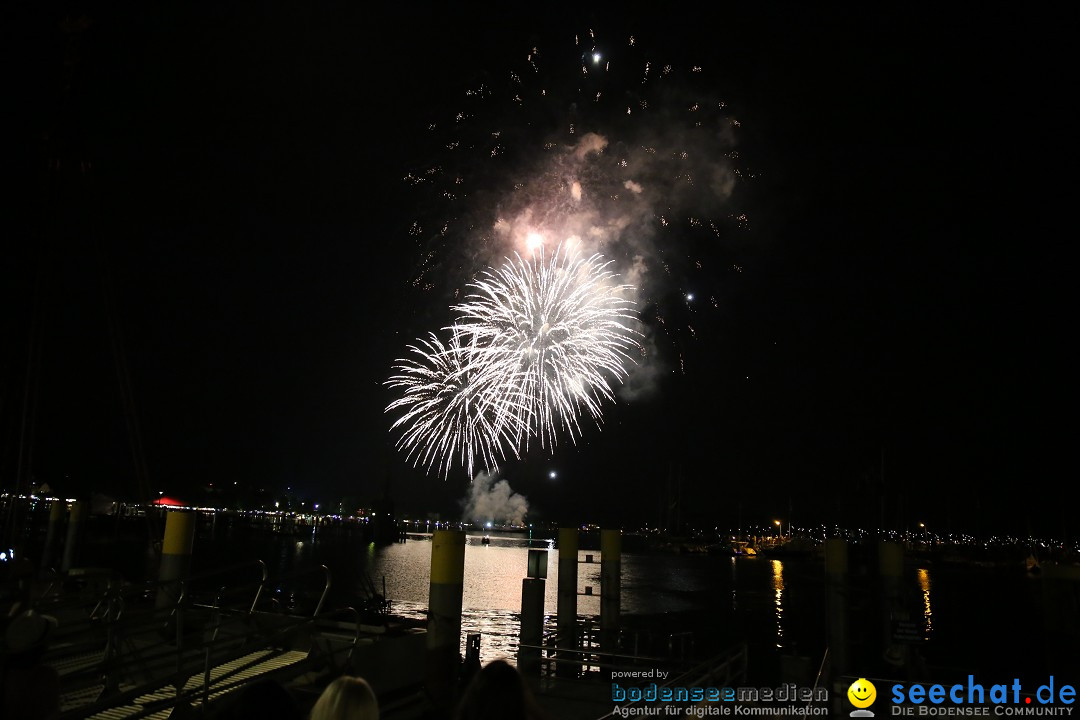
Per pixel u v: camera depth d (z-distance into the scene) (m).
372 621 15.33
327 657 11.34
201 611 13.79
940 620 57.12
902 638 16.14
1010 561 156.38
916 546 177.88
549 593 65.38
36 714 4.78
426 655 12.63
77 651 10.43
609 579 22.73
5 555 14.38
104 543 101.31
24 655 4.88
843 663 16.91
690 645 20.44
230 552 119.56
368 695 4.01
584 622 23.33
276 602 16.48
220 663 10.19
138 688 9.06
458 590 12.91
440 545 12.91
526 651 17.11
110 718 9.43
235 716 3.30
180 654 9.97
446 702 12.23
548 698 14.55
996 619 58.88
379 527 182.38
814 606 65.81
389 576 82.25
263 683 3.48
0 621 6.51
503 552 183.75
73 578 15.01
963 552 165.75
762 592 81.69
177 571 13.84
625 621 51.47
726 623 51.41
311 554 128.38
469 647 15.71
